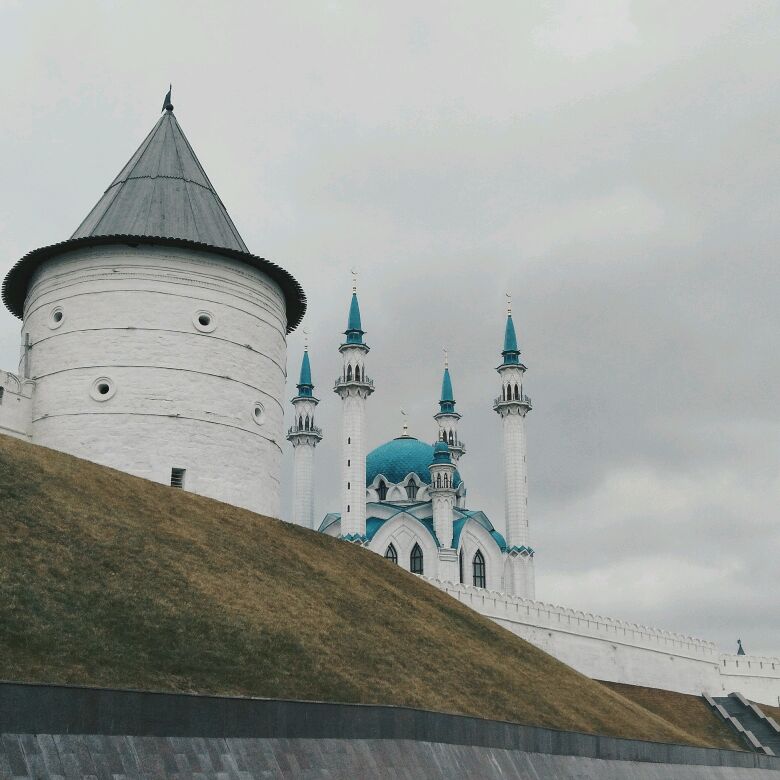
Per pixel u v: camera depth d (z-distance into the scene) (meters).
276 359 62.44
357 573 52.81
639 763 44.53
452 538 111.25
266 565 45.03
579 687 56.25
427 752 31.14
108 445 55.25
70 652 28.22
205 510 48.50
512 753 35.81
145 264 57.66
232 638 34.72
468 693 42.84
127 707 22.42
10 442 43.53
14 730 20.25
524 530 111.56
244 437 58.56
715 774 50.56
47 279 59.16
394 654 42.41
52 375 57.09
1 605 28.98
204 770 23.22
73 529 37.19
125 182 61.75
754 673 102.75
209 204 62.28
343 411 107.81
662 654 94.00
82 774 20.72
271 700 26.08
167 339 57.12
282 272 62.06
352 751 28.11
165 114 66.62
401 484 121.12
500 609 77.75
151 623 32.72
